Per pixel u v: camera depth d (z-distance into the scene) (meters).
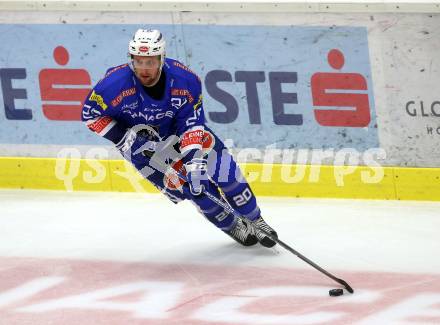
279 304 12.16
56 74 18.91
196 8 17.91
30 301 12.57
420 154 17.42
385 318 11.51
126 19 18.34
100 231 16.11
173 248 15.02
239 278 13.38
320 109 17.78
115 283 13.30
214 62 18.14
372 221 16.23
